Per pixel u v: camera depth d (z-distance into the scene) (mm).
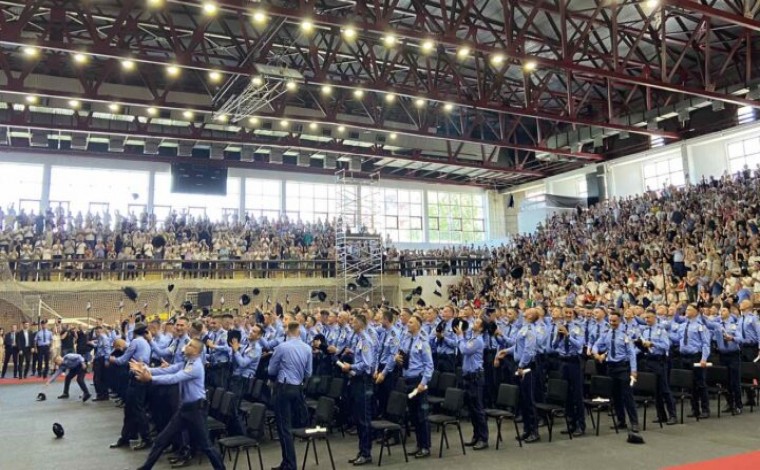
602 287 17438
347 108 21734
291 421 6059
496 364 8164
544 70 20297
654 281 16297
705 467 6000
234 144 21219
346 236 22406
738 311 10180
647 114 20203
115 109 17703
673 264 16359
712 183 20312
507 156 27391
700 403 9648
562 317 8367
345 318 8758
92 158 22812
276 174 26391
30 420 9461
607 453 6719
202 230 21891
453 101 16312
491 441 7512
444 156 25094
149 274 19141
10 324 17312
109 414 10016
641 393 8188
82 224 20672
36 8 11922
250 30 17172
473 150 25641
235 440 5746
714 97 16188
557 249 22938
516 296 20547
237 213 25438
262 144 20547
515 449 7027
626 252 19156
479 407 7191
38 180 22031
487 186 31000
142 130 19141
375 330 8359
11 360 17016
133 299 14000
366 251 22656
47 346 15531
